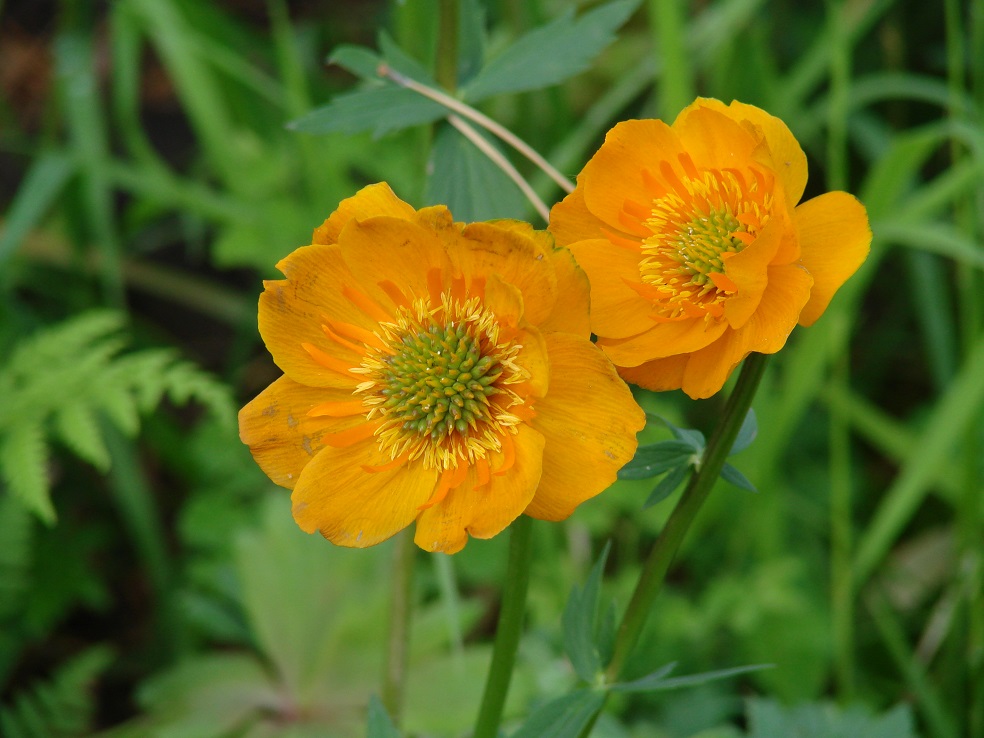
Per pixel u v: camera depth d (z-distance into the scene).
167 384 0.48
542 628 0.48
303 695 0.48
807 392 0.48
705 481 0.35
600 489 0.34
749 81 0.56
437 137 0.40
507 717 0.46
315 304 0.35
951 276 0.64
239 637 0.50
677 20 0.48
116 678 0.57
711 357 0.35
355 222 0.35
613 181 0.35
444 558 0.44
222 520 0.54
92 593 0.55
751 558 0.54
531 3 0.54
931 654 0.49
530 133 0.55
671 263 0.35
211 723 0.47
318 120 0.40
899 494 0.48
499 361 0.35
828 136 0.64
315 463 0.35
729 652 0.52
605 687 0.36
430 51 0.48
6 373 0.49
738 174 0.35
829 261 0.34
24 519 0.51
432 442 0.35
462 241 0.34
